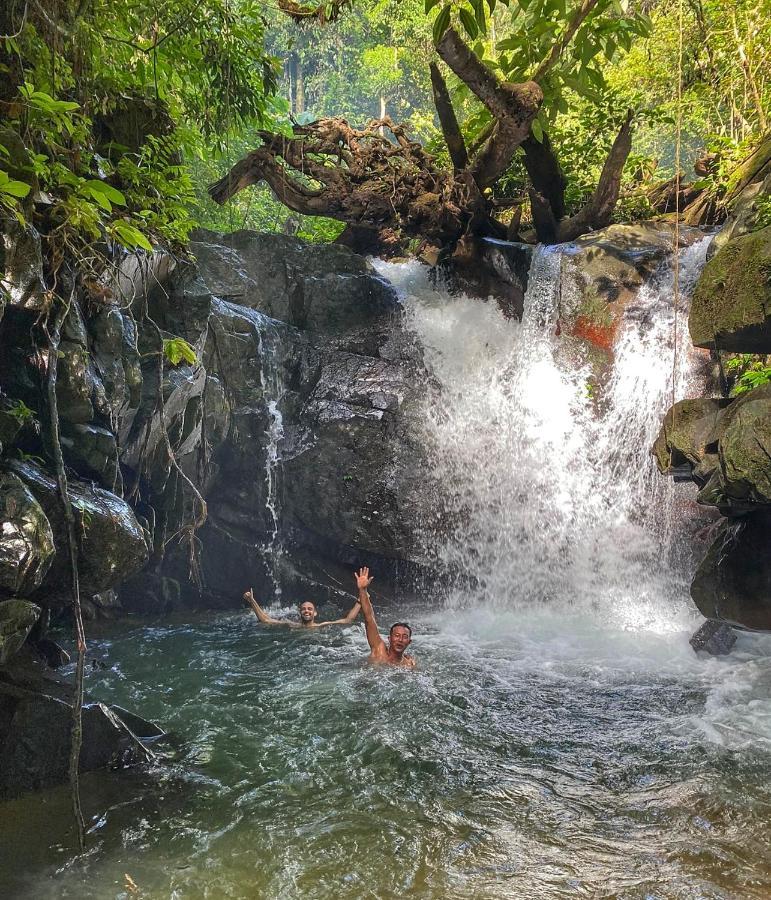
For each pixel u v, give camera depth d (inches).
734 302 183.3
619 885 158.4
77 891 154.9
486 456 453.4
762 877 160.7
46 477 230.2
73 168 253.3
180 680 290.7
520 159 560.7
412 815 187.9
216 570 420.8
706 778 206.4
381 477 437.4
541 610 418.6
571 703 267.4
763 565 221.6
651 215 537.6
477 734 239.0
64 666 297.9
